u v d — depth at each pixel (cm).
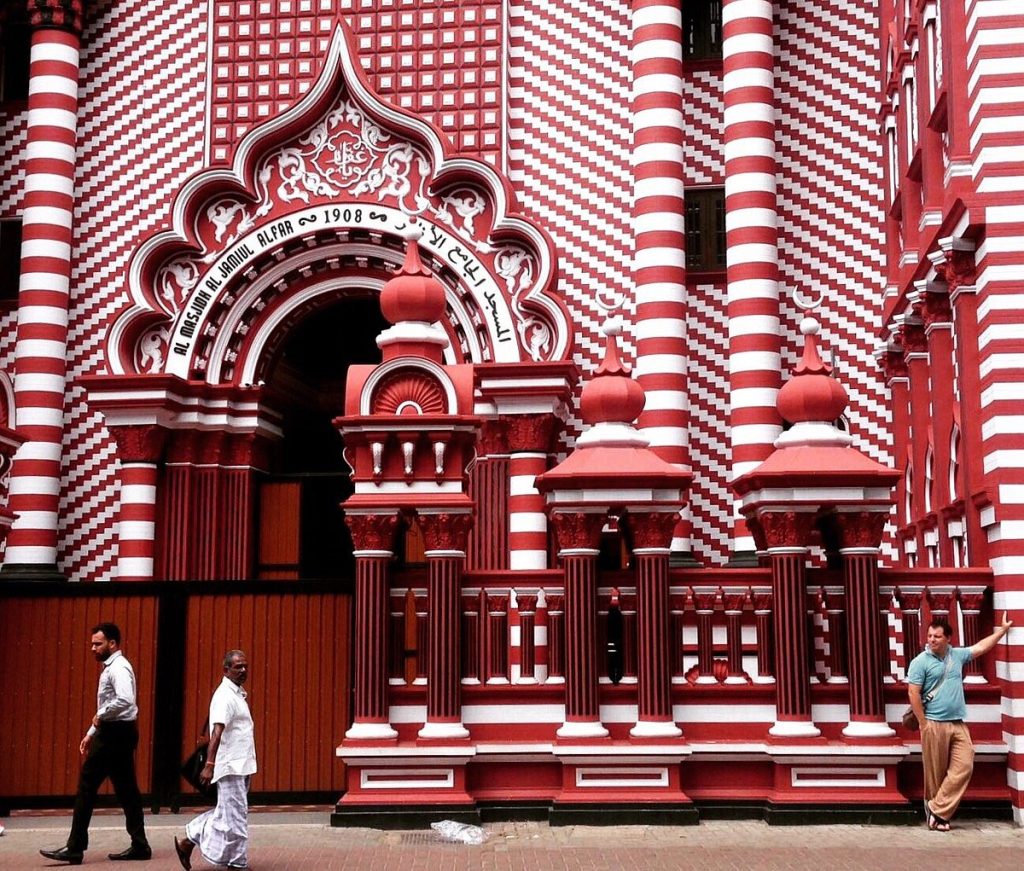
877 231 1973
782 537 1352
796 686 1328
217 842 1076
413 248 1448
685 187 2017
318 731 1454
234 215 1967
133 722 1188
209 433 1914
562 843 1212
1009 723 1304
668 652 1346
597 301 1938
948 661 1272
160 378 1833
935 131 1612
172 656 1480
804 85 2023
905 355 1811
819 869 1073
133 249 1925
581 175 1969
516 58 2012
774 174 1911
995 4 1377
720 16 2066
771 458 1393
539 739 1352
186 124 2062
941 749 1262
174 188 2053
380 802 1309
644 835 1248
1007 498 1316
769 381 1842
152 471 1883
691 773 1341
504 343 1870
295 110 1947
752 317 1855
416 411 1368
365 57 2011
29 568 1922
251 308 1956
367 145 1966
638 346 1872
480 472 1847
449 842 1227
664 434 1833
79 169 2075
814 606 1374
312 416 2569
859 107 2005
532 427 1811
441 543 1353
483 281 1889
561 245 1958
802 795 1305
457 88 1989
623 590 1383
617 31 1992
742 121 1900
